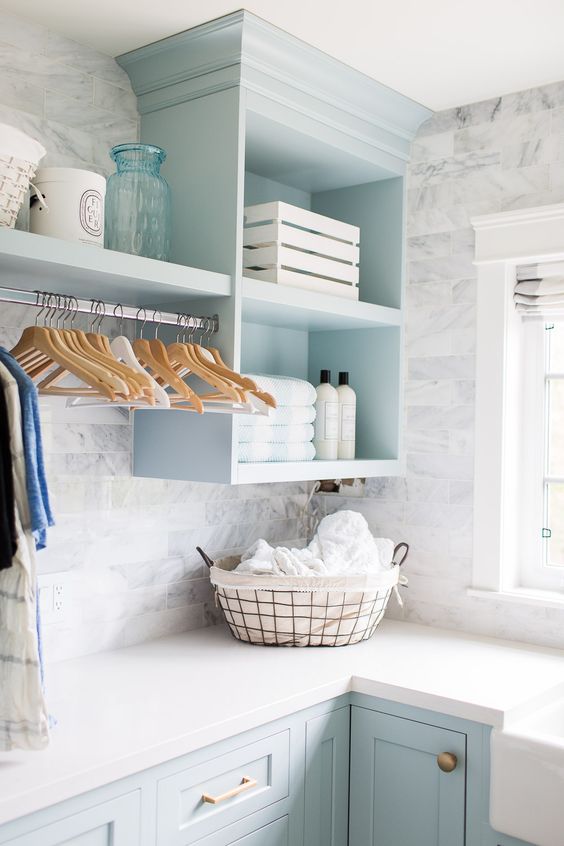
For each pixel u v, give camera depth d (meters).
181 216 2.26
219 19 2.06
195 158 2.24
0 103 2.03
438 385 2.69
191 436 2.20
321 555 2.48
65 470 2.18
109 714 1.79
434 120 2.71
